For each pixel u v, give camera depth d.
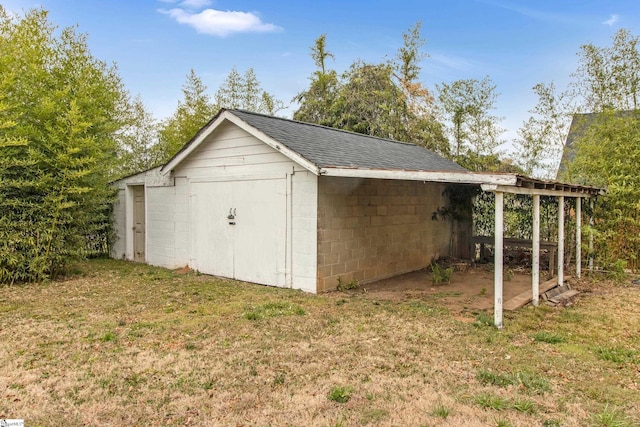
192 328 5.05
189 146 8.48
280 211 7.45
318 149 7.41
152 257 10.01
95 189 8.38
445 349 4.43
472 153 14.32
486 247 11.00
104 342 4.54
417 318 5.59
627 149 8.92
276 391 3.44
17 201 7.33
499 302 5.21
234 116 7.64
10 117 7.26
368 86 17.34
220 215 8.44
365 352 4.31
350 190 7.66
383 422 2.98
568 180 10.02
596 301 6.87
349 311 5.88
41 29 8.73
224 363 3.99
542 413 3.12
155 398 3.31
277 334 4.84
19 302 6.31
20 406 3.17
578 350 4.53
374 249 8.30
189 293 6.95
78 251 8.47
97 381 3.58
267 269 7.67
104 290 7.18
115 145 10.24
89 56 9.16
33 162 7.26
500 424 2.94
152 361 4.02
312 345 4.50
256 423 2.96
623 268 8.63
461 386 3.56
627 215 8.98
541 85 11.23
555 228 9.90
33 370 3.80
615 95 9.84
